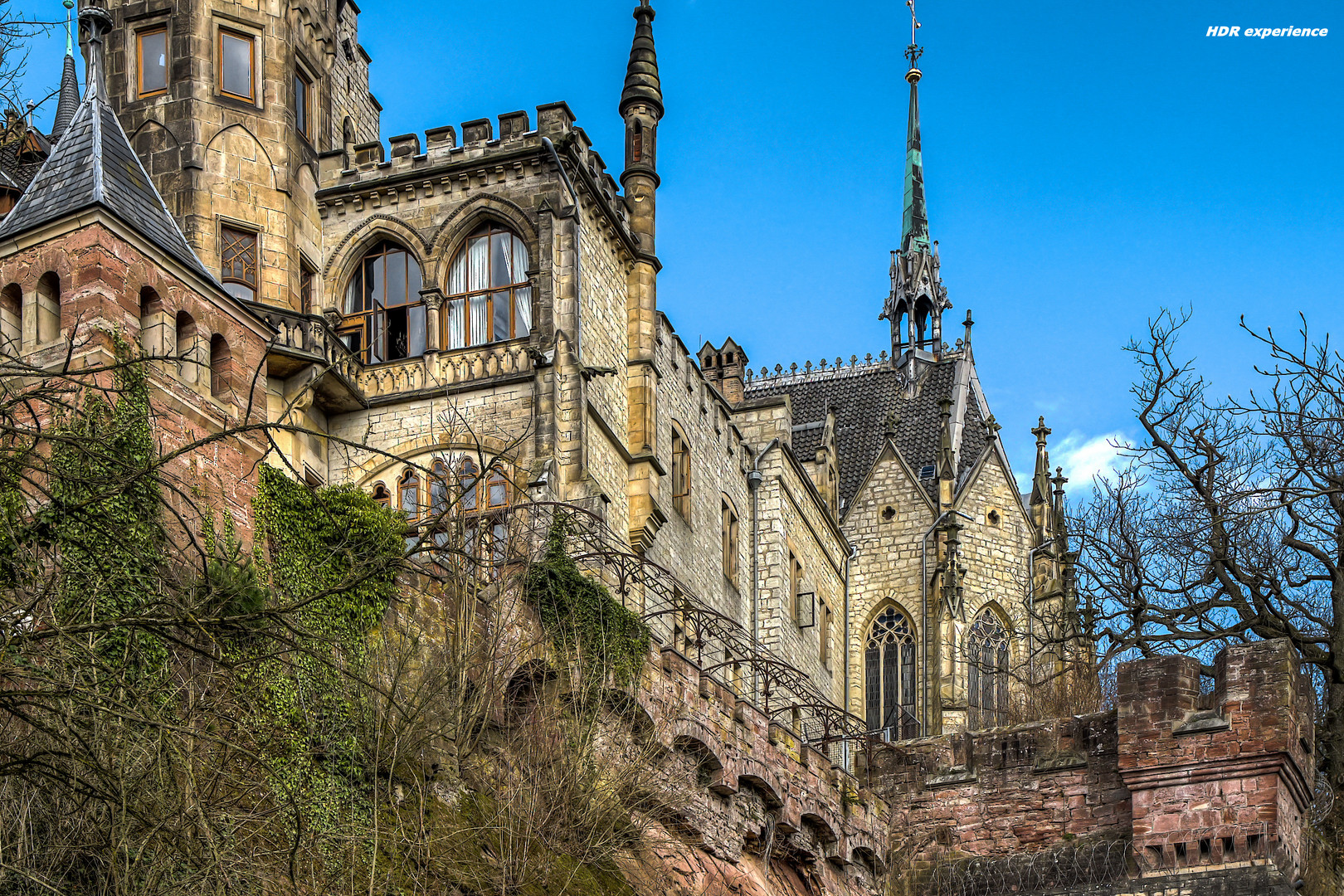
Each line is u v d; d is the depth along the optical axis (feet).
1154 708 112.47
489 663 88.07
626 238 152.87
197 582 67.10
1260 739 108.68
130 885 59.52
